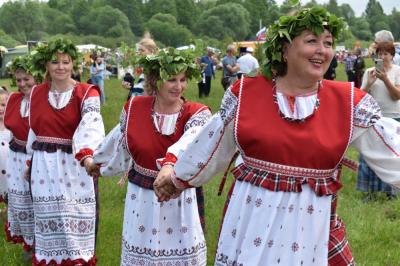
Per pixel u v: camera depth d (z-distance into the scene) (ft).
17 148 18.98
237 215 10.09
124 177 14.97
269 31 10.00
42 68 16.76
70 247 16.61
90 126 16.06
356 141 10.02
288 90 9.96
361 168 24.14
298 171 9.71
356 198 24.36
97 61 59.57
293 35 9.77
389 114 23.09
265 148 9.73
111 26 315.58
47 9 321.32
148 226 13.78
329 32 9.84
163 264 13.78
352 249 18.85
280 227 9.73
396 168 9.82
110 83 90.94
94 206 17.06
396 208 22.36
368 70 23.29
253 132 9.75
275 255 9.75
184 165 10.62
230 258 10.09
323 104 9.84
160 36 315.99
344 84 10.05
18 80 18.81
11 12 305.94
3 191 21.38
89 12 321.11
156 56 13.87
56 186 16.57
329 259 10.18
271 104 9.84
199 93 65.41
